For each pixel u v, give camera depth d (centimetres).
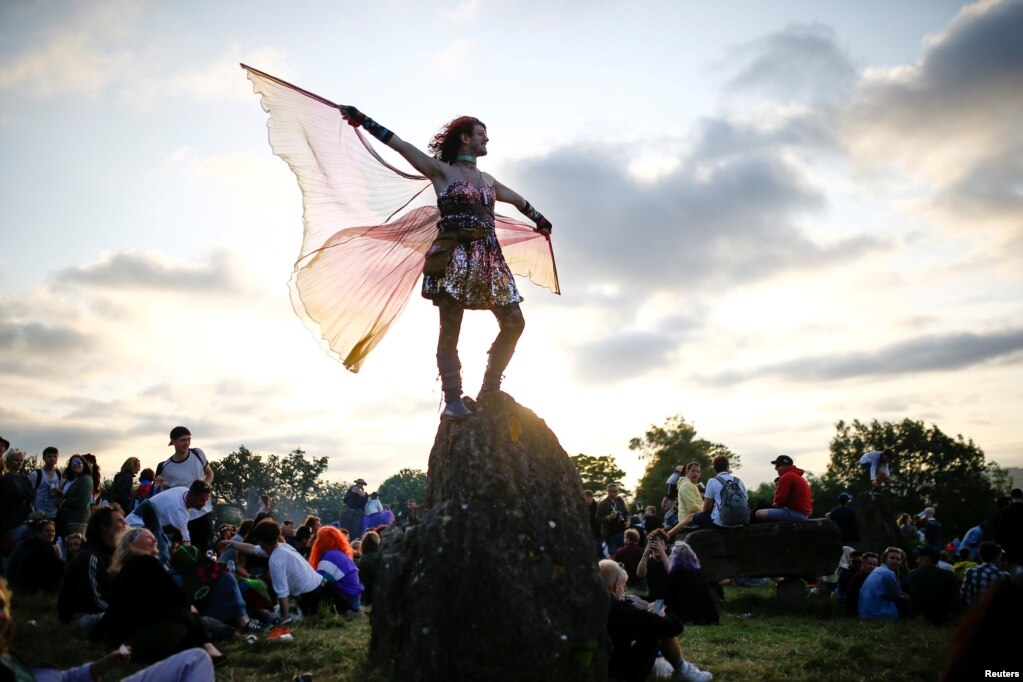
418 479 6612
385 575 660
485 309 671
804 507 1346
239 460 10456
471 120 682
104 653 719
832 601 1295
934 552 1491
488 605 604
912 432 8875
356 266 712
